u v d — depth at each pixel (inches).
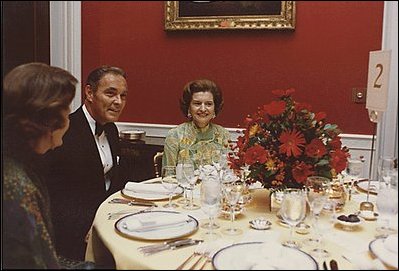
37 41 67.6
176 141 97.0
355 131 108.2
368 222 63.3
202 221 63.2
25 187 47.6
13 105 47.9
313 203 53.3
